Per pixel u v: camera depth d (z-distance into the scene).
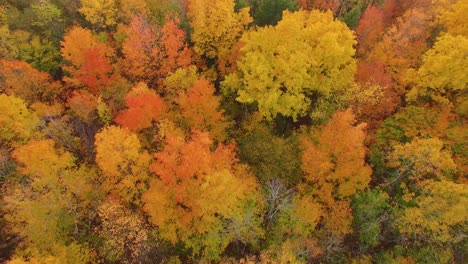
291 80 34.22
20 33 41.44
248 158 33.22
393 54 40.62
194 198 29.25
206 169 29.09
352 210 31.06
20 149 30.91
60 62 44.81
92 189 32.03
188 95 35.62
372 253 30.56
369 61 40.72
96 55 38.72
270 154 32.44
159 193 29.28
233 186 27.69
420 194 30.66
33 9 44.25
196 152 28.64
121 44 44.72
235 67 40.59
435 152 29.03
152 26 40.97
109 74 42.22
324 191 31.22
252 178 30.80
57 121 36.16
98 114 39.06
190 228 30.33
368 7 45.94
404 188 31.53
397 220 29.41
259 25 44.12
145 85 35.47
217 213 31.14
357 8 43.53
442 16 40.72
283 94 35.75
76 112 36.59
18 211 29.22
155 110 33.75
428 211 28.09
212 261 30.83
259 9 44.53
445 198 28.06
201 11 39.59
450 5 43.19
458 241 28.66
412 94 35.34
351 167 30.12
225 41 42.31
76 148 36.50
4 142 34.41
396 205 30.59
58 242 30.09
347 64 37.91
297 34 35.25
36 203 29.36
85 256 29.50
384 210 31.36
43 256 28.48
